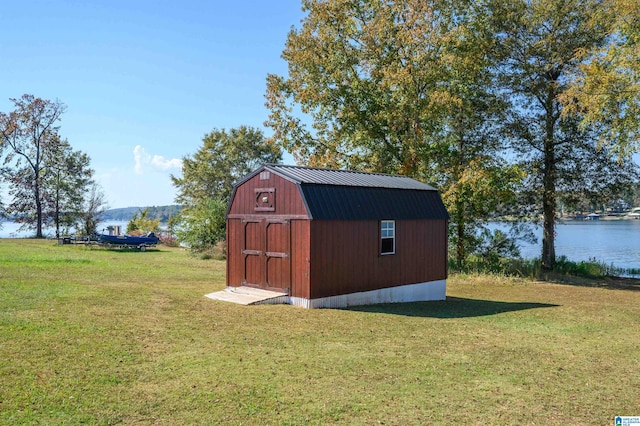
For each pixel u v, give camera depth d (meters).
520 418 5.97
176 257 27.12
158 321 9.94
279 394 6.36
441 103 23.59
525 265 26.75
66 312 10.09
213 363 7.44
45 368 6.80
